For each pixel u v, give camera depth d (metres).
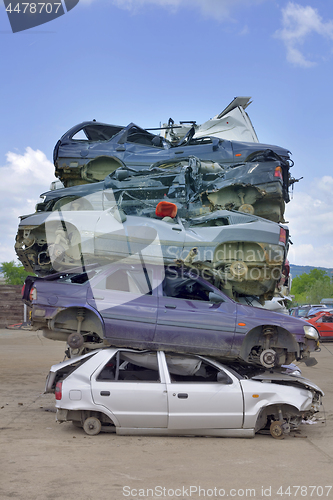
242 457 5.00
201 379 6.22
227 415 5.79
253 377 6.15
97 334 6.70
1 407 7.51
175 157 10.61
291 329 6.62
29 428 6.14
